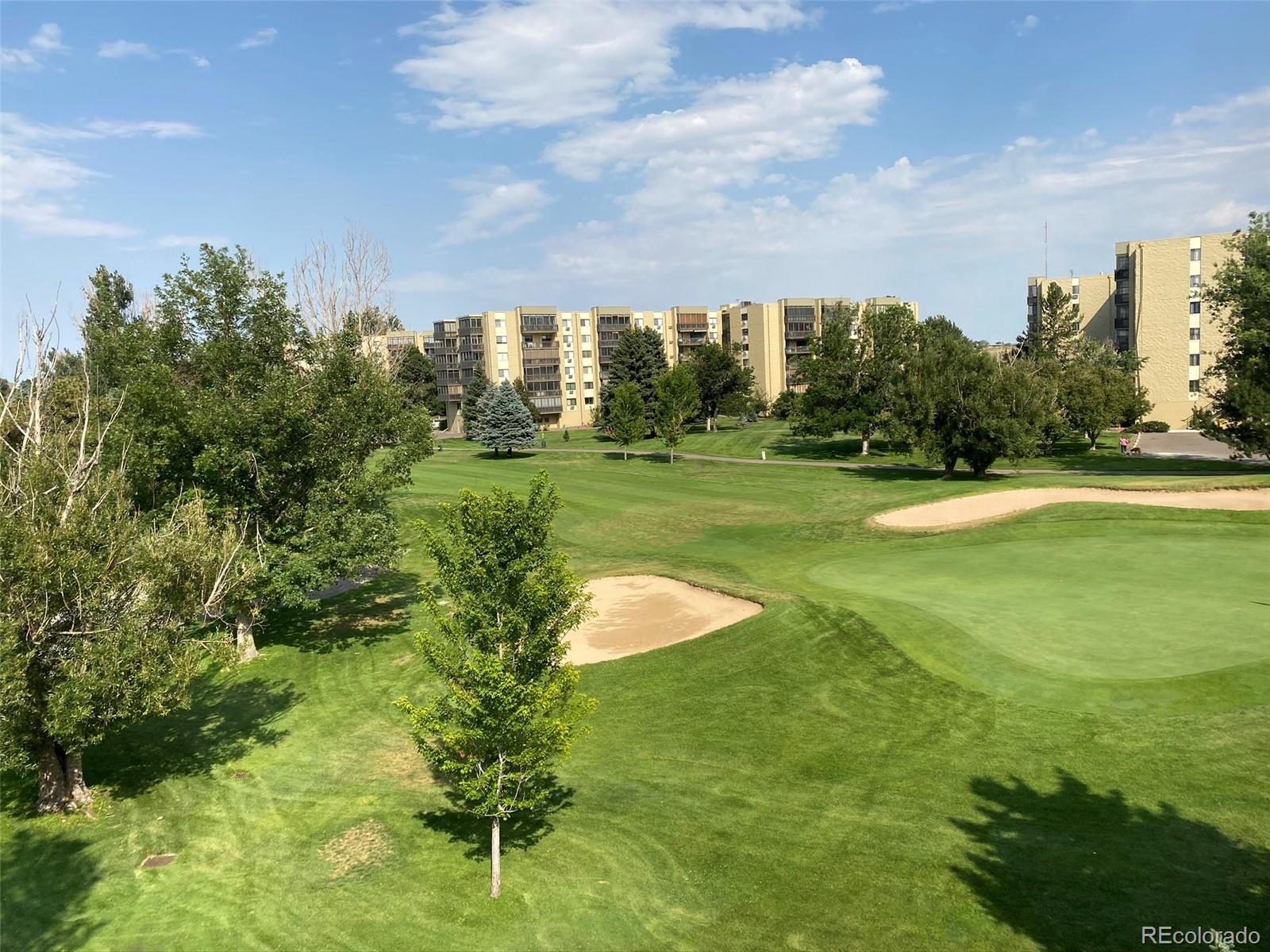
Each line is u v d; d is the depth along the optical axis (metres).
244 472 23.95
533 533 12.16
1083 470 57.78
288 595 23.16
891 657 18.92
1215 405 49.84
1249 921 9.57
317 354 26.62
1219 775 12.91
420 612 28.83
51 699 13.52
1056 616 20.72
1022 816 12.48
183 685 15.19
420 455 32.81
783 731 16.39
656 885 11.91
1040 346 88.19
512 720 11.55
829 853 12.20
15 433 20.23
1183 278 87.25
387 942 11.03
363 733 18.61
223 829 14.41
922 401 54.94
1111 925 9.80
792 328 125.00
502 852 13.16
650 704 18.41
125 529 15.48
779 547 38.19
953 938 10.03
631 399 84.31
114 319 29.56
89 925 11.66
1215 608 20.44
